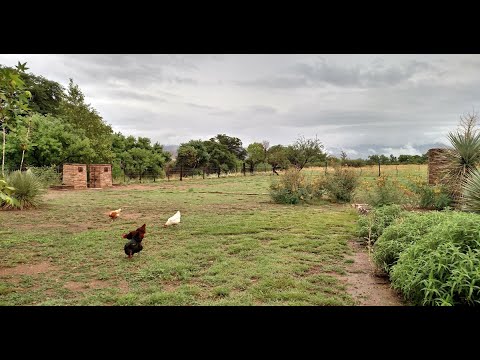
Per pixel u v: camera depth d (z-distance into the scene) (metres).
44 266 5.13
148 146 36.09
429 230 4.43
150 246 6.34
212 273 4.76
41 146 19.58
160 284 4.39
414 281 3.30
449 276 3.18
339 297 3.98
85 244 6.39
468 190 7.18
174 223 8.11
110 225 8.44
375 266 4.95
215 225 8.38
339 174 14.34
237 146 58.25
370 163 37.09
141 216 9.92
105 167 20.52
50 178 18.81
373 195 10.41
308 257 5.58
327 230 7.86
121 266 5.09
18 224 8.45
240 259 5.48
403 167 30.14
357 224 7.70
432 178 11.41
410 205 9.76
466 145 9.59
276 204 13.05
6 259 5.45
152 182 25.83
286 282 4.36
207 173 35.69
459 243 3.39
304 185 13.84
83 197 14.73
